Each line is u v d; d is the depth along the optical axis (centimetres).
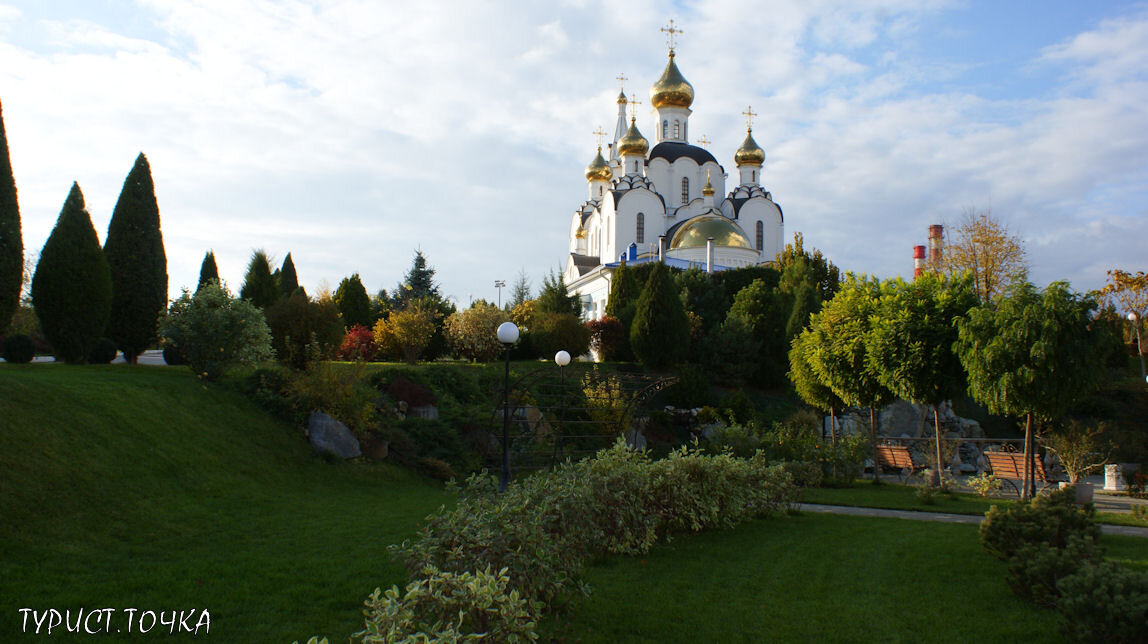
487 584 541
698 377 2791
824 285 4388
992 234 3731
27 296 3428
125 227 2197
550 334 3055
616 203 6047
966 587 839
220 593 750
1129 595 606
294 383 1644
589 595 731
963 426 3117
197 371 1642
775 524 1226
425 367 2227
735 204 6375
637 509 987
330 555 902
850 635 691
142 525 967
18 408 1088
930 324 1766
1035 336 1402
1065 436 1952
